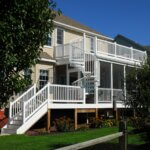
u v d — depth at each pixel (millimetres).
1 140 12344
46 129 15984
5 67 5457
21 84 5746
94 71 20406
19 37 5449
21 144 11477
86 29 27031
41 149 10586
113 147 10672
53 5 6176
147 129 10844
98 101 20109
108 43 22297
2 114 15945
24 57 5699
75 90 18297
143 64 10883
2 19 5363
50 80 21500
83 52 20500
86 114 19703
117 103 21125
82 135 14117
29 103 15172
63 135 14164
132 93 10406
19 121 14992
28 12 5617
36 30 5703
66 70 21719
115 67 24094
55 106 16500
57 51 21984
